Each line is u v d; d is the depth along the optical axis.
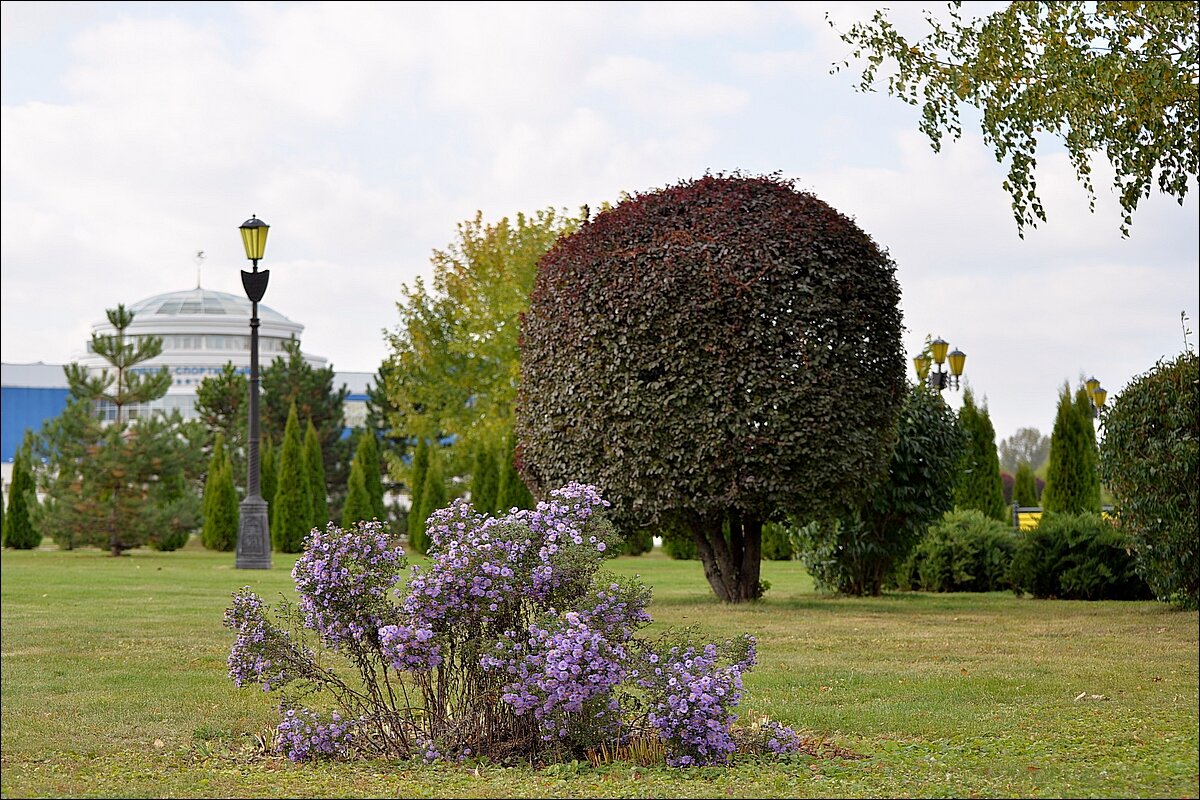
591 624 5.92
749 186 13.31
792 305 12.58
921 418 14.91
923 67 10.91
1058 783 5.07
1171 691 7.86
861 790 5.00
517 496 25.64
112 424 25.86
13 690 7.82
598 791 5.00
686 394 12.56
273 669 6.20
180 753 6.11
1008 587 16.77
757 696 7.72
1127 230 10.65
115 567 20.84
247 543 20.44
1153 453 12.77
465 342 31.48
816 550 15.51
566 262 13.54
